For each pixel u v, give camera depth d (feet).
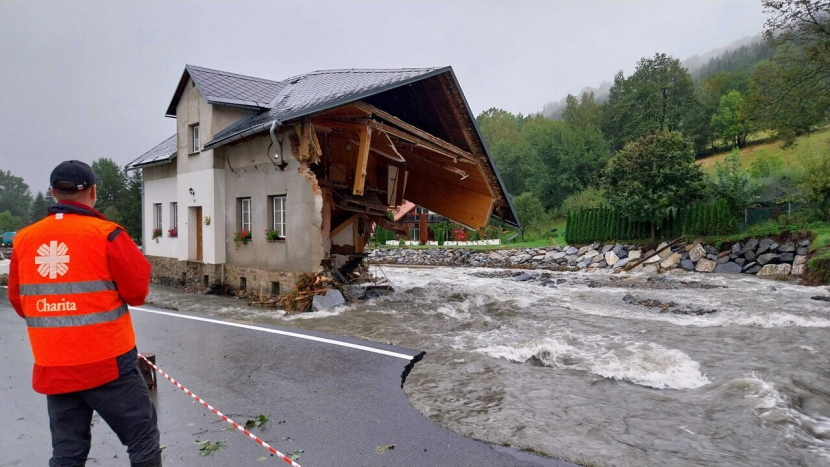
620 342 25.48
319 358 21.99
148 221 59.62
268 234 40.04
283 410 15.74
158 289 51.08
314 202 36.40
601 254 77.30
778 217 68.69
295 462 12.16
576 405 16.30
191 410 15.71
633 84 221.46
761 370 20.36
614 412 15.69
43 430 14.40
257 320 32.14
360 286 46.65
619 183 75.72
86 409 9.14
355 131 43.80
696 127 213.87
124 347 9.16
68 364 8.54
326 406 16.11
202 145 46.34
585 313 34.88
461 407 16.10
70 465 8.90
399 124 40.32
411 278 64.80
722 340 25.95
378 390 17.71
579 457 12.45
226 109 45.68
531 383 18.66
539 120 285.64
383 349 23.59
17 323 30.89
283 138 38.86
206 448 12.90
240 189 43.86
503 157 236.84
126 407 9.15
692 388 18.60
